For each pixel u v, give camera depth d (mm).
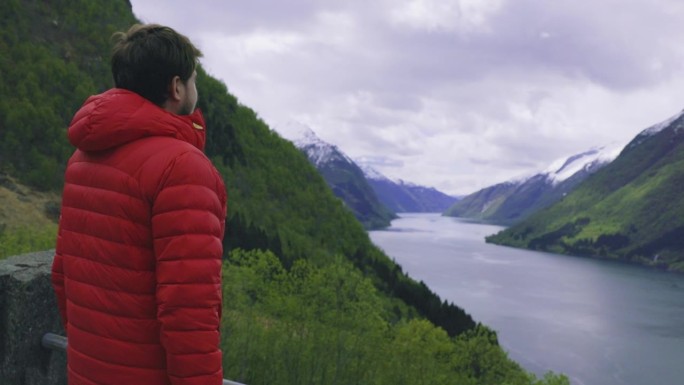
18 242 23547
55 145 94062
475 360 50812
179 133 1961
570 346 127688
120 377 1859
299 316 25047
